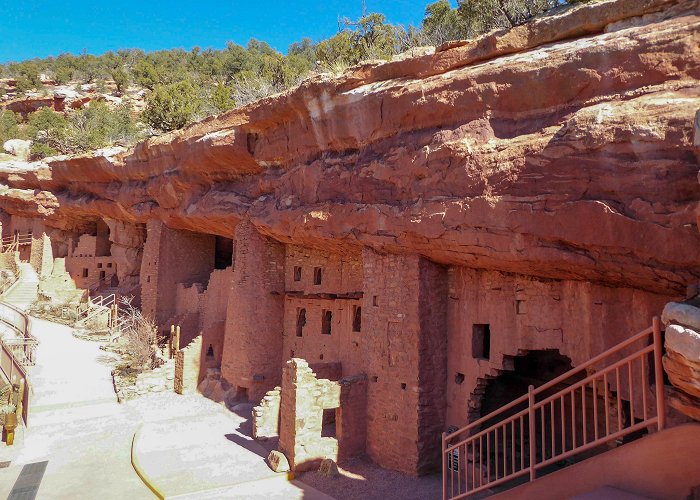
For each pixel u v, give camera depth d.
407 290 12.39
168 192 21.44
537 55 9.24
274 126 15.51
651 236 7.44
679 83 7.51
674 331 4.63
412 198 11.24
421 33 23.86
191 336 22.53
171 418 16.77
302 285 17.89
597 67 8.34
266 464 12.99
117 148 24.41
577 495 5.14
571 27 9.21
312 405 12.67
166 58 92.88
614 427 10.82
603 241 7.98
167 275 24.73
